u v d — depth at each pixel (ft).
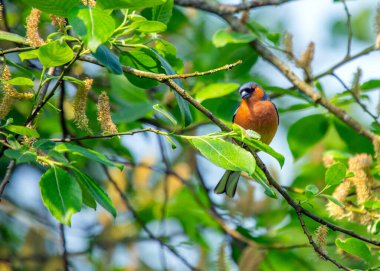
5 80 20.77
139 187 43.27
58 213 18.86
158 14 26.08
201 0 38.96
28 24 21.59
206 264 36.47
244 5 38.70
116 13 30.68
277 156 21.56
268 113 36.06
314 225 36.37
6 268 38.29
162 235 37.70
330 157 30.63
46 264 38.37
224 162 20.25
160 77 22.36
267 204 38.63
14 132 21.39
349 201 27.73
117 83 39.29
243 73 40.50
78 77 32.73
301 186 42.09
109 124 21.02
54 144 20.39
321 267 38.34
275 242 38.34
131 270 40.78
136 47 25.45
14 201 44.01
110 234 40.32
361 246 23.24
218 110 35.99
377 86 35.09
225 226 36.19
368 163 26.61
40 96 24.93
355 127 34.22
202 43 50.26
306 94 35.22
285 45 33.83
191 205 43.42
